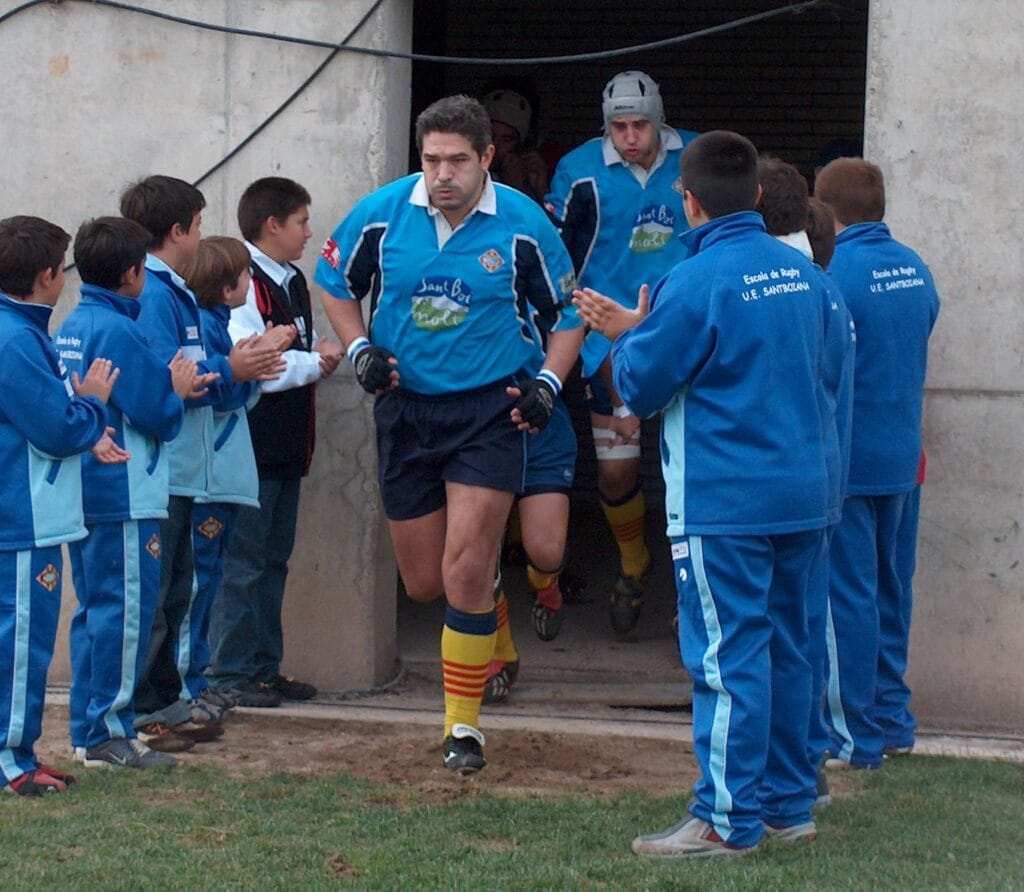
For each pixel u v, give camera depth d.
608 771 7.46
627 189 9.07
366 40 8.72
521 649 9.64
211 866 5.77
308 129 8.80
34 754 6.88
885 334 7.14
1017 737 8.20
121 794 6.79
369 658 8.95
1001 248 8.20
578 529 12.58
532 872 5.71
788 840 6.16
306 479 8.90
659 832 6.08
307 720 8.31
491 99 10.57
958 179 8.23
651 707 8.91
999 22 8.15
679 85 13.65
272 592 8.56
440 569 7.51
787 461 5.86
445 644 7.25
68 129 8.98
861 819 6.54
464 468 7.16
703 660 5.92
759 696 5.86
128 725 7.28
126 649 7.08
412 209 7.23
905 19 8.23
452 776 7.29
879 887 5.54
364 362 7.22
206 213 8.92
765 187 6.51
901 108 8.26
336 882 5.59
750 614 5.87
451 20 13.67
